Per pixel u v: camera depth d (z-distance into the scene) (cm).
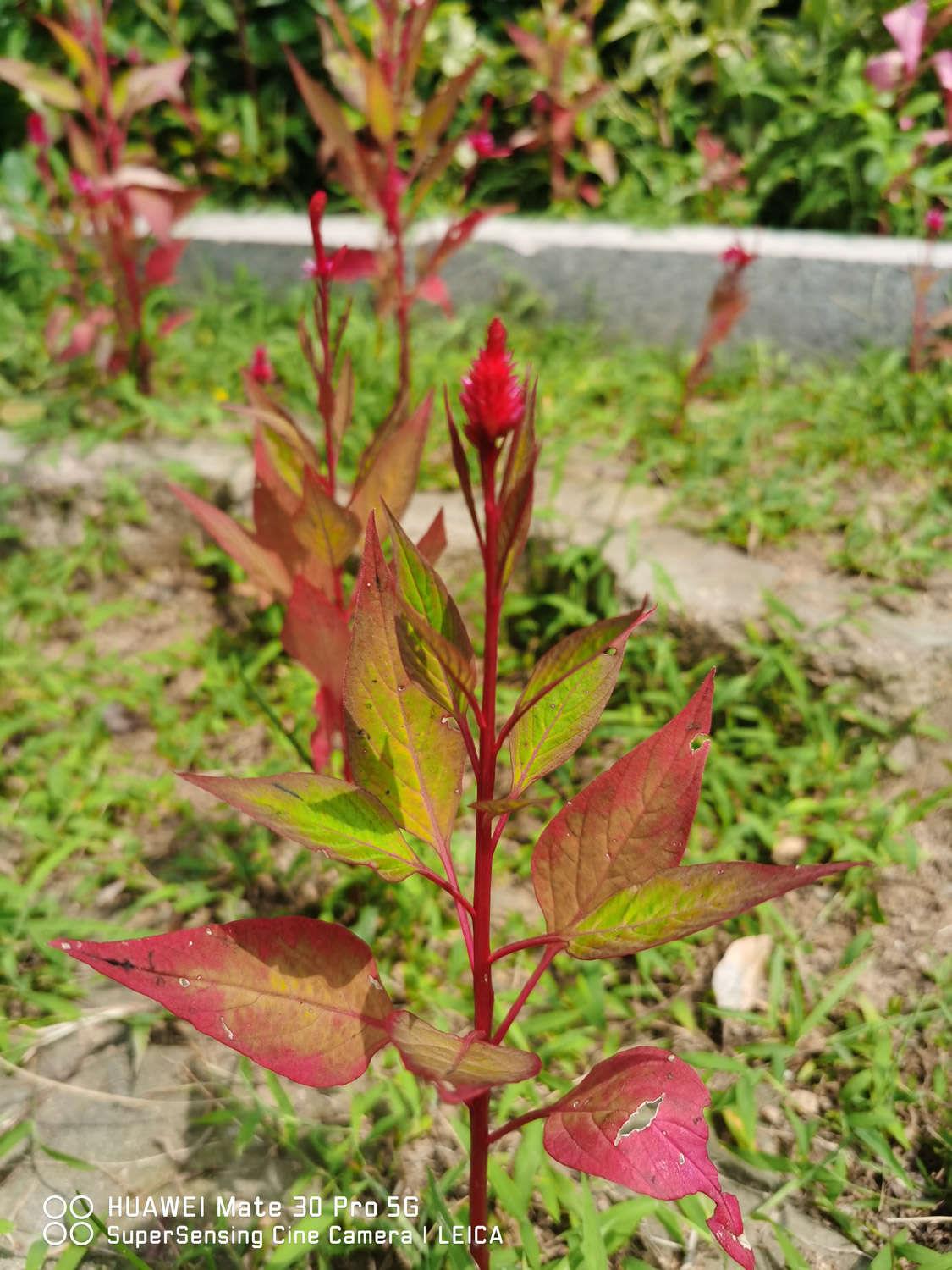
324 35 75
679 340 107
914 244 108
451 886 36
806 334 108
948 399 98
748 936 61
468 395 29
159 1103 53
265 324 109
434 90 124
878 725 71
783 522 86
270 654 78
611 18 127
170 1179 50
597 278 110
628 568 79
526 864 66
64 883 65
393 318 108
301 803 33
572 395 101
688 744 34
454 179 123
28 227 107
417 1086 53
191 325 109
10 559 89
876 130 113
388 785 35
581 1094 34
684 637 77
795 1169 50
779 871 31
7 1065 54
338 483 86
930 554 80
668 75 125
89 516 89
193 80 126
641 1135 31
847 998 58
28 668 78
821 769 70
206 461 90
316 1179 50
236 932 33
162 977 32
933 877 64
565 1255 46
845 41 122
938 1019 57
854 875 64
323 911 62
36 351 106
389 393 97
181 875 65
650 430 98
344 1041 33
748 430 93
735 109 124
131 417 96
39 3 121
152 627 85
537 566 83
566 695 36
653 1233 49
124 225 95
